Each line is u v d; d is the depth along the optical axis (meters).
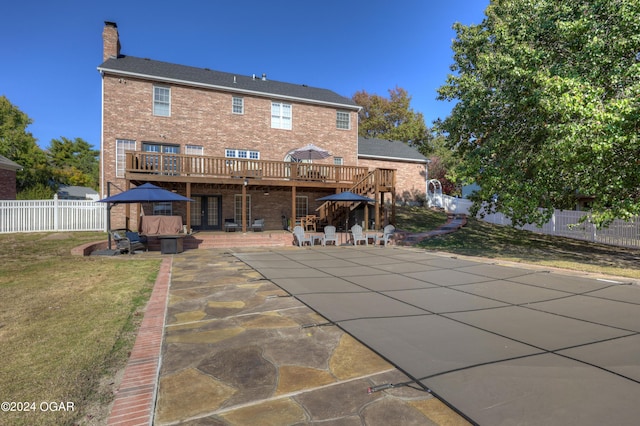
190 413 2.54
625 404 2.61
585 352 3.65
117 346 3.83
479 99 12.15
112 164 16.95
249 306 5.53
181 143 18.42
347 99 24.12
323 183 18.56
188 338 4.11
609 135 7.67
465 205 26.36
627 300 5.99
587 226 16.30
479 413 2.49
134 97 17.47
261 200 20.47
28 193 26.34
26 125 38.09
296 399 2.74
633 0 7.93
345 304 5.65
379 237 16.30
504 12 13.33
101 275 7.71
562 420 2.40
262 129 20.45
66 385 2.94
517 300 5.98
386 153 26.88
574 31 8.93
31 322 4.61
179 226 12.76
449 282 7.54
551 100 8.58
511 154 11.44
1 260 9.08
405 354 3.59
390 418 2.46
